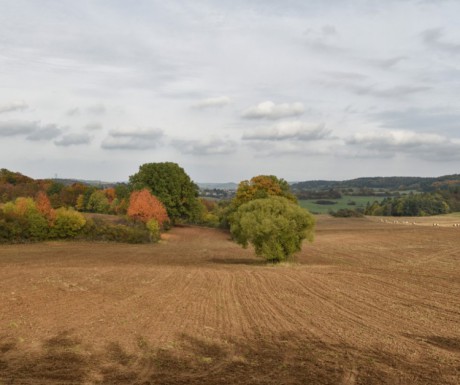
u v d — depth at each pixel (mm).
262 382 10328
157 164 91000
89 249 57188
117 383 10086
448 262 43562
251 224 40250
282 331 15219
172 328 15344
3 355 12008
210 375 10789
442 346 13516
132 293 22703
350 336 14594
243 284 27484
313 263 44031
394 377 10766
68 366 11219
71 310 17703
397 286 26750
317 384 10234
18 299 19516
